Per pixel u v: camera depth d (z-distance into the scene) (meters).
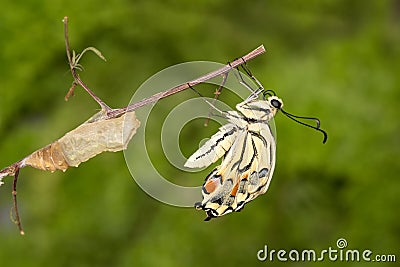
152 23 0.56
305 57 0.58
